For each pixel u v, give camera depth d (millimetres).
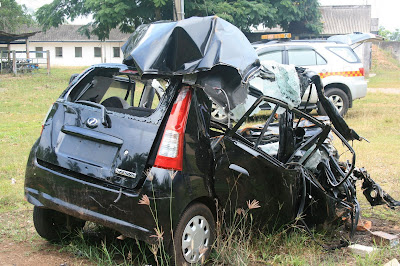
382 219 5629
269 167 4285
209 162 3926
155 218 3490
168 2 24219
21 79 27844
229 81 3812
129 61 4340
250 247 4273
